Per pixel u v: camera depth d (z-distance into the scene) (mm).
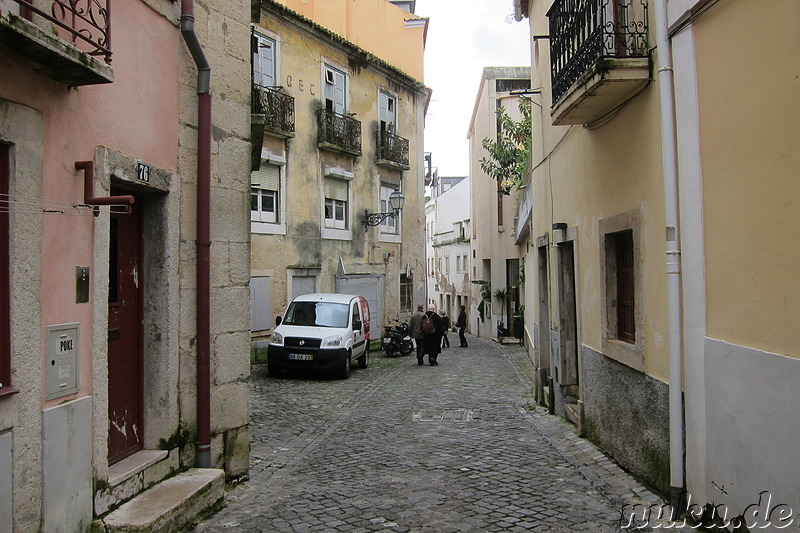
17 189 3805
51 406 4121
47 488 4039
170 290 5664
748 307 4320
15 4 3852
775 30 3951
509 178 22109
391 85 26734
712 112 4758
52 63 3822
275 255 20359
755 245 4223
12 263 3785
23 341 3861
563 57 7328
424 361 20844
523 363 19844
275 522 5301
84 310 4473
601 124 7293
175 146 5785
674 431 5332
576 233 8641
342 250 23500
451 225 47562
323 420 10484
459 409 11406
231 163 6594
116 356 5301
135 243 5605
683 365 5320
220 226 6418
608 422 7379
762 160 4121
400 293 27297
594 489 6199
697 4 4828
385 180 26125
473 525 5156
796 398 3748
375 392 13711
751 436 4238
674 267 5336
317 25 21859
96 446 4582
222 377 6391
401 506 5684
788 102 3834
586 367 8305
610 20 6402
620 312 7391
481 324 35406
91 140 4551
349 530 5062
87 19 4316
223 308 6430
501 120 22031
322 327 16625
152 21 5430
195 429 6020
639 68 5828
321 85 22516
